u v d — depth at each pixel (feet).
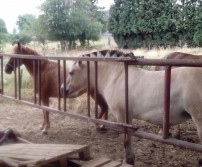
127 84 11.57
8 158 10.09
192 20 85.46
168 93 10.26
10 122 21.79
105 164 10.84
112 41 128.77
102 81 13.89
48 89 18.97
